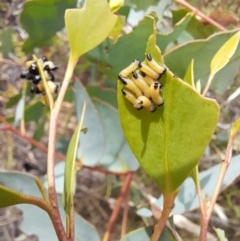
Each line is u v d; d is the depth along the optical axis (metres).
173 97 0.13
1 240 0.32
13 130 0.26
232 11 0.28
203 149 0.13
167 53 0.22
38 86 0.21
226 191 0.32
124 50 0.23
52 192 0.13
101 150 0.26
